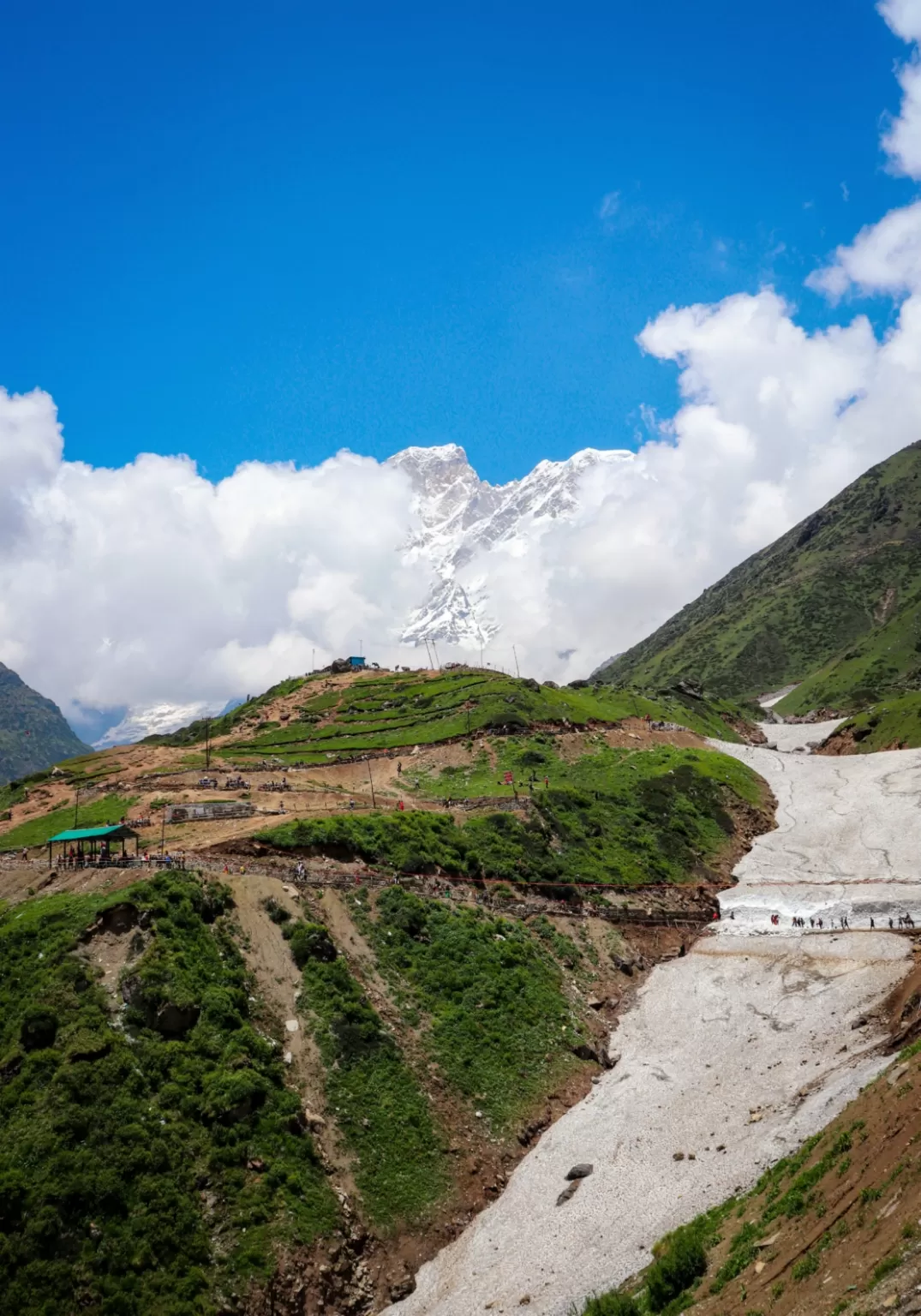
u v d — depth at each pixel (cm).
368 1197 6259
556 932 9688
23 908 7994
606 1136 6875
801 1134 5894
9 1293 5134
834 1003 7994
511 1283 5575
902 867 11375
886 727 18038
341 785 14138
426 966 8394
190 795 12619
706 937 10256
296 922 8081
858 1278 3412
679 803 13625
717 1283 4228
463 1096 7231
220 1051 6675
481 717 16638
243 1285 5459
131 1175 5750
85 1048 6306
